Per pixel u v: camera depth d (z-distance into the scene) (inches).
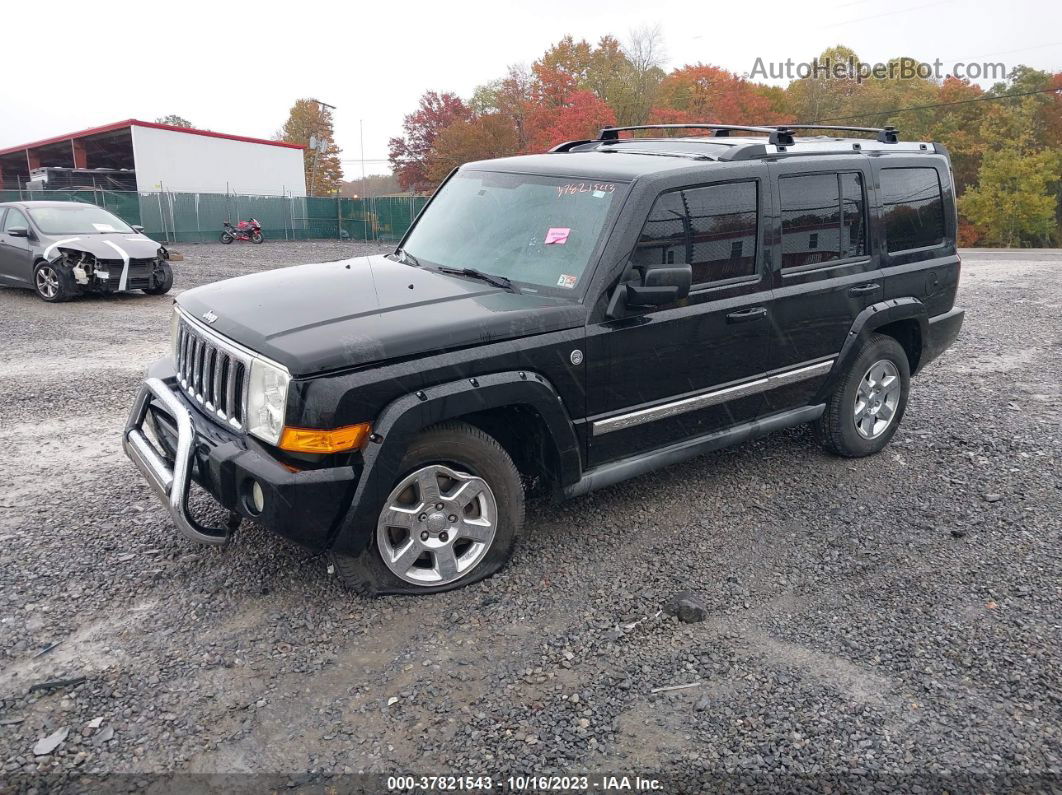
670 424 171.2
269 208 1497.3
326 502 129.2
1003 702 120.1
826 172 193.2
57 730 109.5
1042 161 2428.6
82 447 221.0
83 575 149.8
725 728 113.7
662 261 161.6
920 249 222.4
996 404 276.2
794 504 190.7
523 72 2151.8
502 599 145.9
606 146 208.2
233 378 137.4
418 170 2588.6
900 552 167.5
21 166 1883.6
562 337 147.6
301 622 136.5
